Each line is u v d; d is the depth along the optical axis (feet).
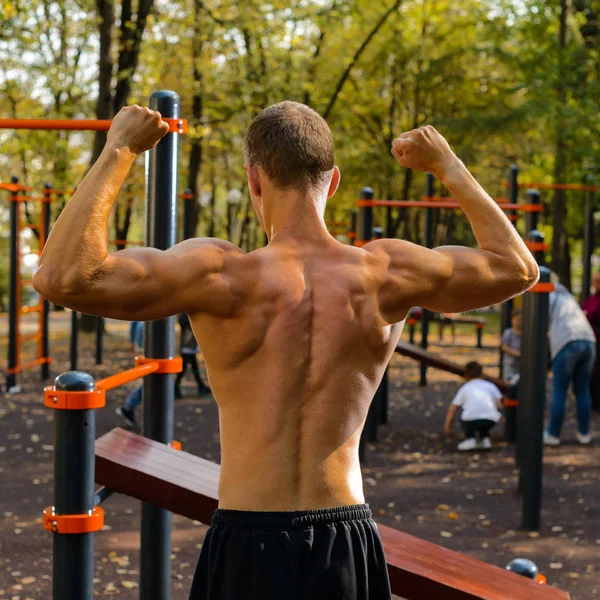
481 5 83.20
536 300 19.90
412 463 26.61
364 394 5.87
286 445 5.63
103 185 5.45
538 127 64.75
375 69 84.64
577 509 21.49
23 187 39.81
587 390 29.12
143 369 10.52
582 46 61.57
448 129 68.08
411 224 108.99
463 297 6.09
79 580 8.11
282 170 5.87
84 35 65.00
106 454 9.22
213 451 27.91
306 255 5.86
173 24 61.26
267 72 65.87
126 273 5.40
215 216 108.58
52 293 5.30
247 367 5.68
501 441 30.09
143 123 5.66
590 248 44.50
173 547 18.22
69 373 8.16
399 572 8.75
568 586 16.19
